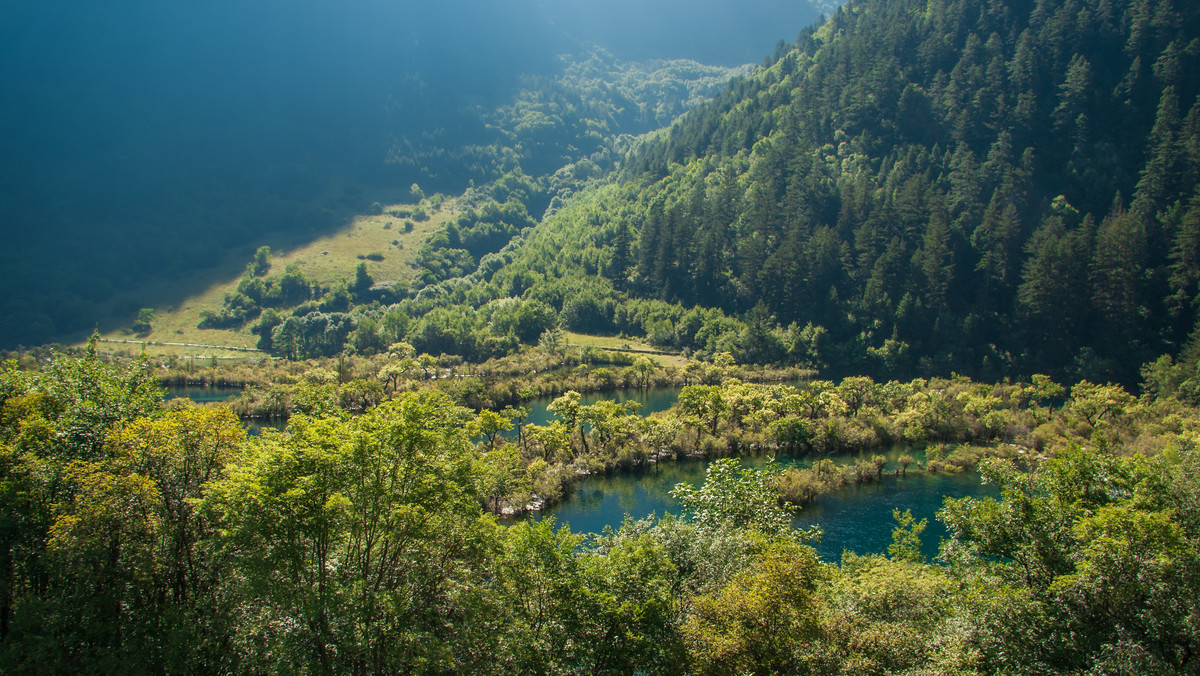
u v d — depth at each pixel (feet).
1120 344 383.65
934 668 77.77
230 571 95.81
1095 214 462.19
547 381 407.64
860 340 444.96
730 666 76.64
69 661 90.12
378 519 88.99
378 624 83.92
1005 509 93.81
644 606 84.17
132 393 121.80
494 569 96.02
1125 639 75.77
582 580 87.76
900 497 213.87
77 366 124.06
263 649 92.12
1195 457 100.12
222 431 102.27
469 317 552.00
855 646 84.69
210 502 86.99
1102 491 98.02
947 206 484.74
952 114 565.12
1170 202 419.95
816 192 555.28
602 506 209.97
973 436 275.59
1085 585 77.82
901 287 459.32
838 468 233.96
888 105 611.06
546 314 552.41
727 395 302.25
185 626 90.07
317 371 402.72
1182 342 369.50
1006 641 82.64
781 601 79.20
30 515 98.99
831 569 120.98
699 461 255.70
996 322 431.84
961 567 104.42
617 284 616.80
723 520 124.98
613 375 417.90
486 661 89.04
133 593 96.37
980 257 455.63
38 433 106.22
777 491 204.44
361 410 328.70
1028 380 391.86
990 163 495.00
